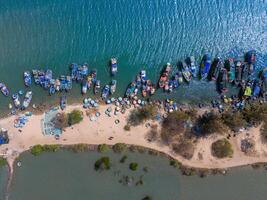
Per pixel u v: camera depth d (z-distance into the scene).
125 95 58.84
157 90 58.56
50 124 59.06
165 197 57.41
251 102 57.25
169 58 59.59
